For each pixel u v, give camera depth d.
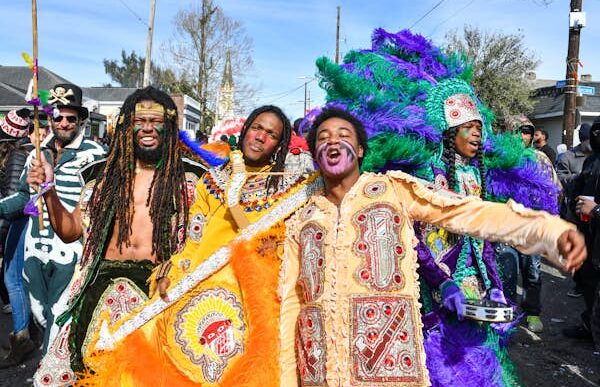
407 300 2.23
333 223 2.37
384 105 3.44
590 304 5.39
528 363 5.04
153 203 2.99
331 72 3.51
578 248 2.00
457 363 3.11
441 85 3.54
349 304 2.25
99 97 41.34
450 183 3.48
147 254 3.02
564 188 7.21
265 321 2.73
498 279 3.38
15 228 4.73
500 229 2.22
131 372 2.73
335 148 2.46
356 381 2.19
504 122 5.84
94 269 2.96
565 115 14.50
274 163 3.41
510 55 27.44
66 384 2.94
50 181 2.88
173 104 3.10
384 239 2.29
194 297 2.90
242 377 2.69
